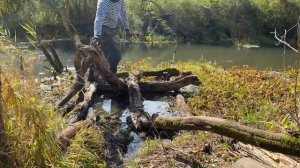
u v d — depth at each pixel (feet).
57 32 57.00
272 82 23.38
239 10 68.64
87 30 60.13
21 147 11.05
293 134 11.14
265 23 69.31
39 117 11.06
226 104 19.90
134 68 28.89
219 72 28.02
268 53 54.34
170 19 65.21
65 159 12.10
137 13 62.95
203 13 66.95
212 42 65.62
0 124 10.77
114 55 23.26
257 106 19.26
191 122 13.71
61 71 30.53
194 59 45.52
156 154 14.51
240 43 65.41
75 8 60.08
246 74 26.63
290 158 12.68
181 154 14.23
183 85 22.91
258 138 11.62
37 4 55.62
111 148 15.26
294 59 48.39
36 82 11.94
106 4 21.47
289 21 69.00
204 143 14.92
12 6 37.52
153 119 16.85
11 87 10.98
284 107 17.01
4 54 11.67
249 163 12.47
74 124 14.89
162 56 47.09
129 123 17.93
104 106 20.66
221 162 13.71
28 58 12.06
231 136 12.36
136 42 57.36
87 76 25.62
